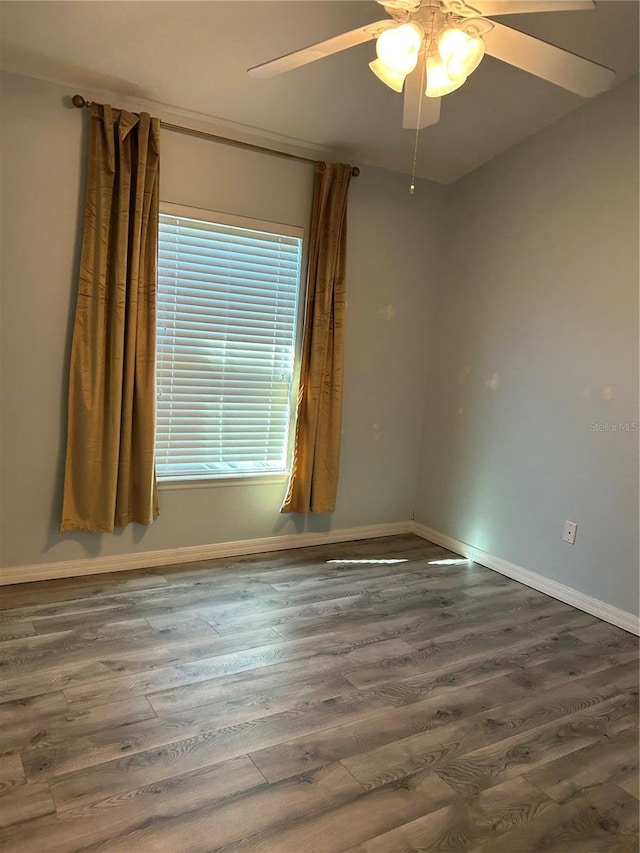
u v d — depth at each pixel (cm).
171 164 336
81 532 336
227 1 253
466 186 413
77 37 273
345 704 233
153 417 337
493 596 346
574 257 338
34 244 306
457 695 244
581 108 332
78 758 195
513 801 188
